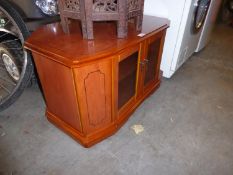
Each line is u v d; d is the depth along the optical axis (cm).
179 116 146
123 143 124
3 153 116
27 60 138
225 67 214
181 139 128
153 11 158
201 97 167
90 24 97
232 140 128
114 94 112
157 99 163
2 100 140
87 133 116
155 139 127
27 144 122
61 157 115
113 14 96
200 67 213
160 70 175
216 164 113
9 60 151
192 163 113
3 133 129
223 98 167
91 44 97
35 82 168
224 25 354
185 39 166
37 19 134
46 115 137
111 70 99
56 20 140
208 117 146
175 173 108
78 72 87
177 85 182
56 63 93
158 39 136
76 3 93
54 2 134
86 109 104
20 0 129
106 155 117
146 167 111
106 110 114
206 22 205
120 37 105
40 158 114
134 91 137
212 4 196
